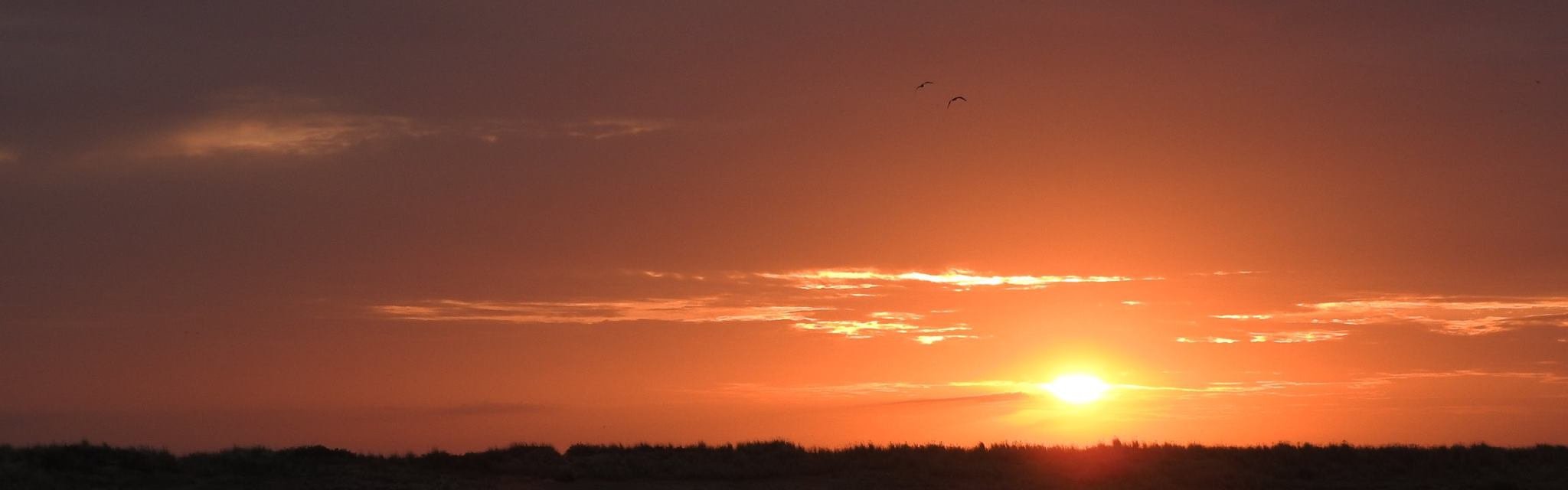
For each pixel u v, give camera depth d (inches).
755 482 1333.7
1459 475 1368.1
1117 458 1477.6
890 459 1456.7
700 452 1513.3
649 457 1466.5
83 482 1180.5
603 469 1370.6
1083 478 1350.9
